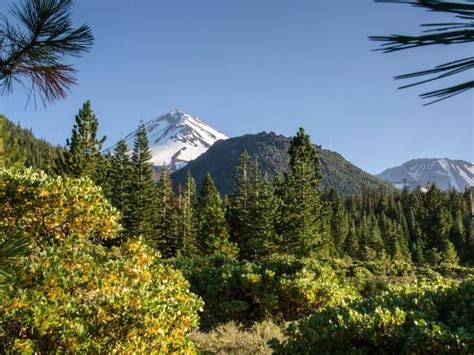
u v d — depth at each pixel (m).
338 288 15.34
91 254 8.70
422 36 0.87
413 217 104.38
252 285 15.45
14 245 1.73
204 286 16.22
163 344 6.68
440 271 34.09
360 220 113.19
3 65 2.14
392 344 6.91
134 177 54.28
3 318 5.38
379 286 19.55
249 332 13.02
